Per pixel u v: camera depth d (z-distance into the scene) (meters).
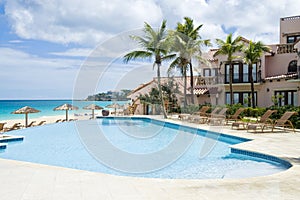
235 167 7.52
